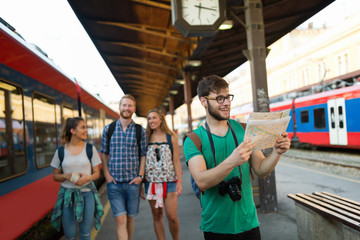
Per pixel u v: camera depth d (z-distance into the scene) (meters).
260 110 4.76
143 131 3.35
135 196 3.29
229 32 10.55
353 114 12.05
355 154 12.69
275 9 8.45
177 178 3.39
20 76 3.81
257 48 4.86
